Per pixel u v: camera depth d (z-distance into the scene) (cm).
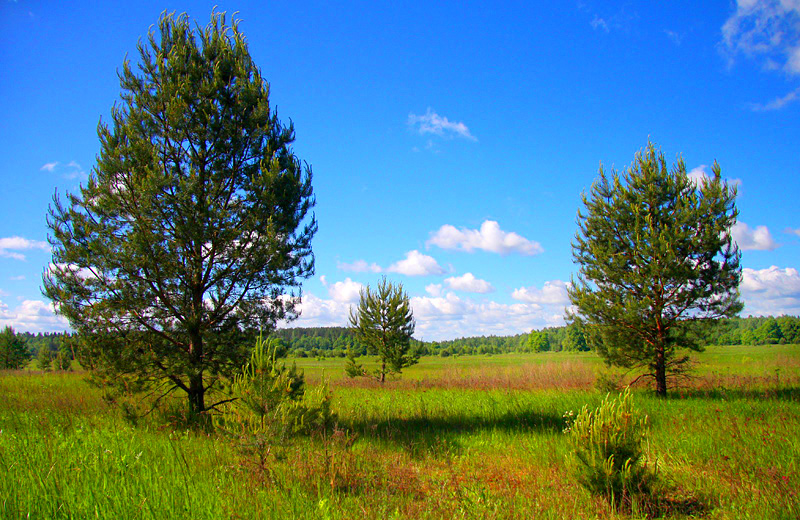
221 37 997
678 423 941
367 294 2344
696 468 677
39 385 1596
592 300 1413
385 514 447
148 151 889
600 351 1490
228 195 972
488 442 895
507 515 477
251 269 940
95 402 1123
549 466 721
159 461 582
